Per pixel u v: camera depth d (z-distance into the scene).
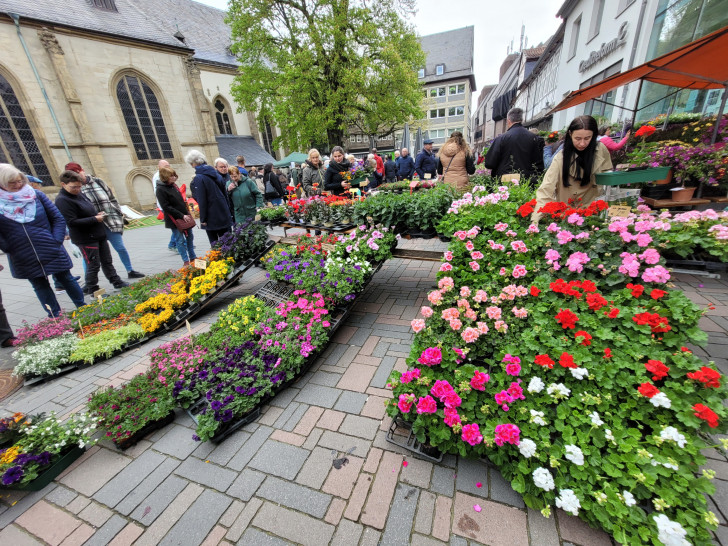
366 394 2.22
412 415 1.75
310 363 2.57
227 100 25.19
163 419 2.17
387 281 4.07
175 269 5.97
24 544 1.54
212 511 1.57
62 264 3.89
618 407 1.53
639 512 1.21
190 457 1.90
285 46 17.58
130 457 1.96
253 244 4.08
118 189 18.45
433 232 3.06
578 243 2.27
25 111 15.38
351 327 3.09
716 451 1.59
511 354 1.78
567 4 11.44
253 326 2.82
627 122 6.87
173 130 20.17
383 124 22.83
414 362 1.88
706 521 1.16
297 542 1.39
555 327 1.87
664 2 6.77
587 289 1.94
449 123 42.72
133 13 19.88
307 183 5.99
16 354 3.02
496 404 1.64
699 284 3.07
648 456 1.29
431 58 42.75
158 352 2.70
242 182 5.41
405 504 1.49
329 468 1.71
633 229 2.31
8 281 6.58
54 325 3.42
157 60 19.11
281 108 16.38
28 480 1.72
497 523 1.37
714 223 2.30
